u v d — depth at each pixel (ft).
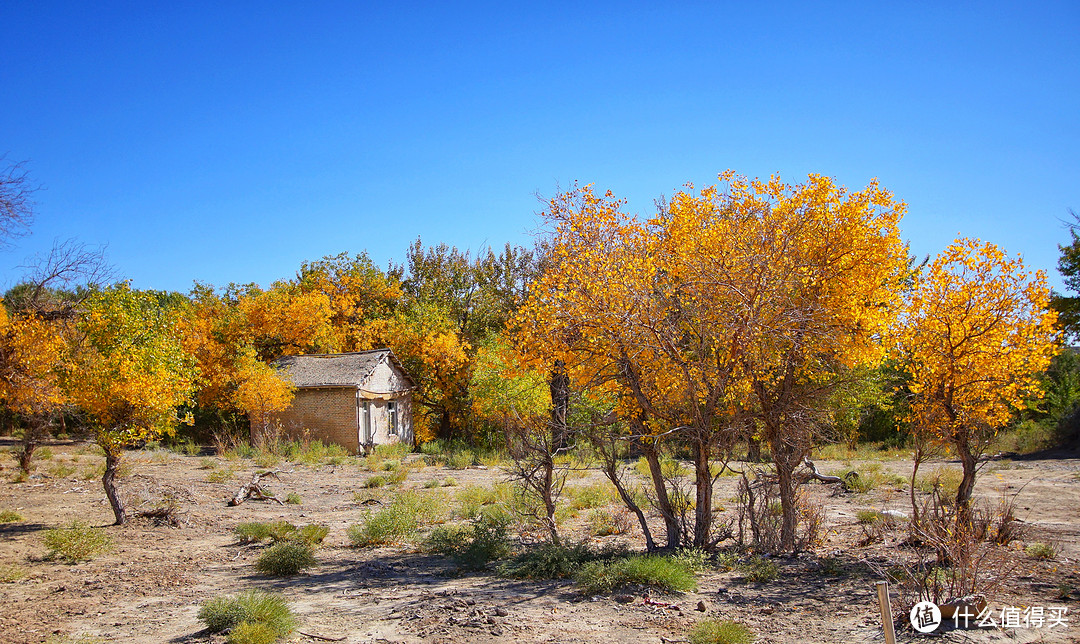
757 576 26.45
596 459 36.19
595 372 31.48
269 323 119.44
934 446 33.40
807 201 31.99
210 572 30.99
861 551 31.17
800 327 29.76
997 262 31.65
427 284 145.48
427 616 22.65
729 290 29.17
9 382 55.21
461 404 118.42
